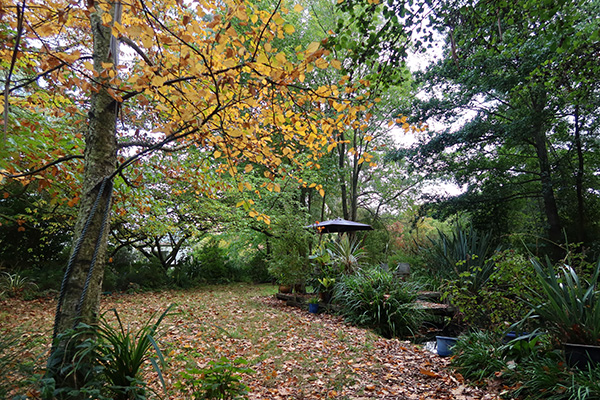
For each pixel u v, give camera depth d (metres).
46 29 2.10
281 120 2.80
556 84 5.14
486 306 4.32
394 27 3.14
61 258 10.45
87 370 1.96
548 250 10.62
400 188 19.30
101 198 2.33
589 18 6.35
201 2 2.17
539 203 13.12
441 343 4.41
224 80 2.06
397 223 19.56
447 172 12.89
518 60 8.53
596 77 4.89
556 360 3.13
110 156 2.45
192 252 14.80
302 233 9.16
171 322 6.02
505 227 11.98
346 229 9.57
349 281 7.16
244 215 10.39
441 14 3.30
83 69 2.39
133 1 1.99
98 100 2.43
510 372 3.18
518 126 9.91
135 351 2.19
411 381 3.55
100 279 2.29
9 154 3.06
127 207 5.25
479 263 7.09
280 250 9.31
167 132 2.27
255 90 2.25
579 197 10.85
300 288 9.54
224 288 12.47
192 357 4.02
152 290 10.93
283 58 1.98
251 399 3.08
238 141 2.71
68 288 2.13
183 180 4.91
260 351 4.49
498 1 3.32
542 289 3.66
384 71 3.30
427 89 11.70
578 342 3.08
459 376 3.53
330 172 12.77
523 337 3.31
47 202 7.10
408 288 6.78
